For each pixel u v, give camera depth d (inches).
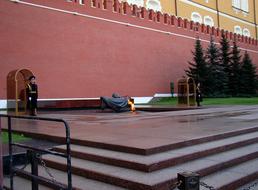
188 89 904.3
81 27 884.6
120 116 574.6
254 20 1959.9
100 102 842.2
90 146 276.4
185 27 1268.5
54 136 310.7
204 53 1330.0
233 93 1386.6
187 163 234.2
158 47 1137.4
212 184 208.2
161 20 1160.2
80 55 877.2
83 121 476.4
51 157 265.0
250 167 247.8
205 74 1235.9
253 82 1405.0
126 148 247.8
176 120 464.8
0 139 146.9
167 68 1167.6
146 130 348.5
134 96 1032.2
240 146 295.4
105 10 957.2
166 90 1157.7
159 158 225.8
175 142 260.2
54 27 821.2
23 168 217.0
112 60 967.0
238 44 1534.2
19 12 754.8
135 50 1047.0
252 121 431.2
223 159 246.4
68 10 855.1
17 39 747.4
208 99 1162.0
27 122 458.6
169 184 195.5
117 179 204.5
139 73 1056.8
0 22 721.0
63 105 802.8
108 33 960.9
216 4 1631.4
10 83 644.1
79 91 868.6
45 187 229.5
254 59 1651.1
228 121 433.7
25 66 759.1
